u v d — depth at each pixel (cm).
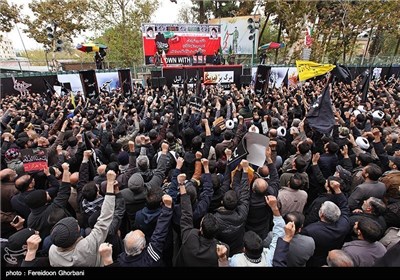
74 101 1060
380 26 2208
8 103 1000
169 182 367
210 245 222
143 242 218
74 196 340
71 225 208
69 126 630
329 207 252
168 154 413
